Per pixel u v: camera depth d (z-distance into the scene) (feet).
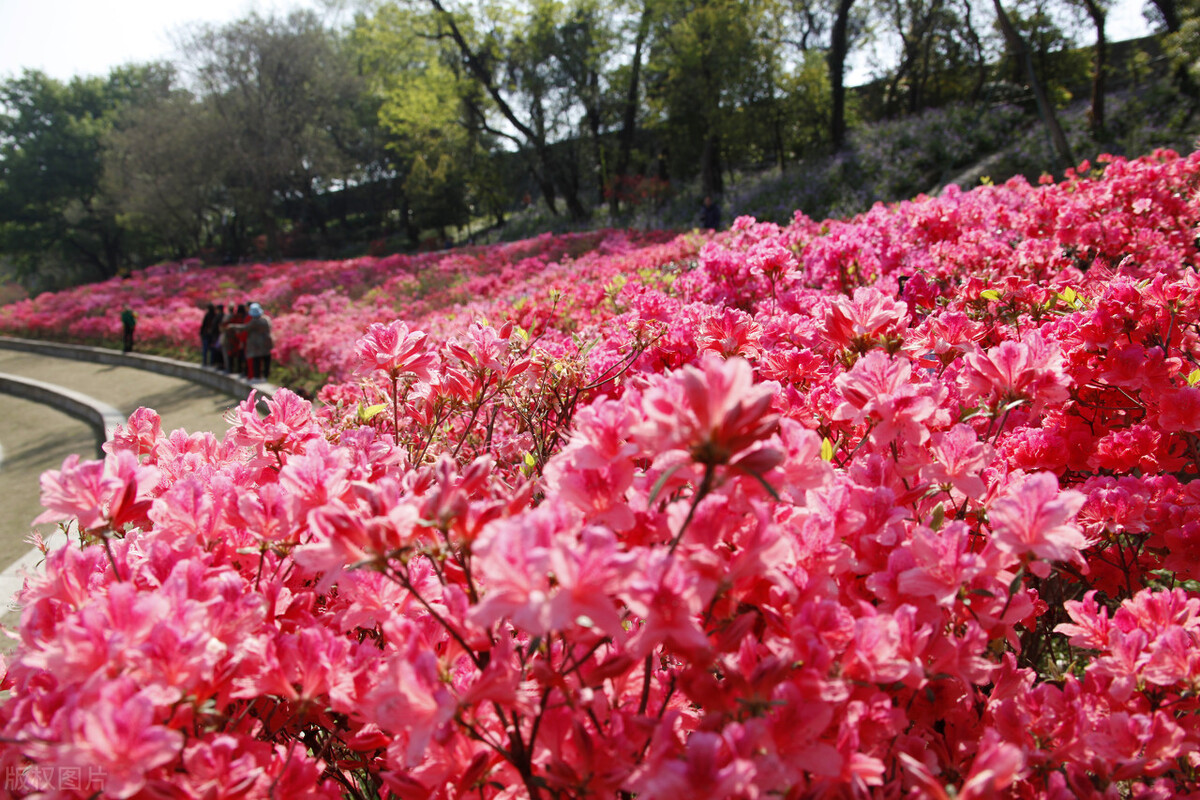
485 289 49.03
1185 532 6.37
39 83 166.81
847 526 4.57
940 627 4.37
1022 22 80.43
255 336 40.16
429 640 4.76
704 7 81.51
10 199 160.86
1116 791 4.25
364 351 7.53
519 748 3.85
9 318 84.58
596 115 102.83
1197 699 4.68
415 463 8.97
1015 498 4.28
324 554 3.99
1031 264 15.94
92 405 41.37
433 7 96.53
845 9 81.25
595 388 10.02
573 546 3.39
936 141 71.05
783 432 4.24
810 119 89.61
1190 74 61.16
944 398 6.07
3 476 31.68
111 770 3.30
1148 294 8.41
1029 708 4.69
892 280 14.65
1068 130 66.44
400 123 125.39
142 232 161.17
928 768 4.22
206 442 7.53
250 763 3.79
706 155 85.87
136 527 6.37
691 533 3.67
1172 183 20.48
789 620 4.05
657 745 3.62
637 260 34.32
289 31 126.82
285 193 143.84
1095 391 8.95
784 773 3.30
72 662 3.77
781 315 9.86
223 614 4.25
